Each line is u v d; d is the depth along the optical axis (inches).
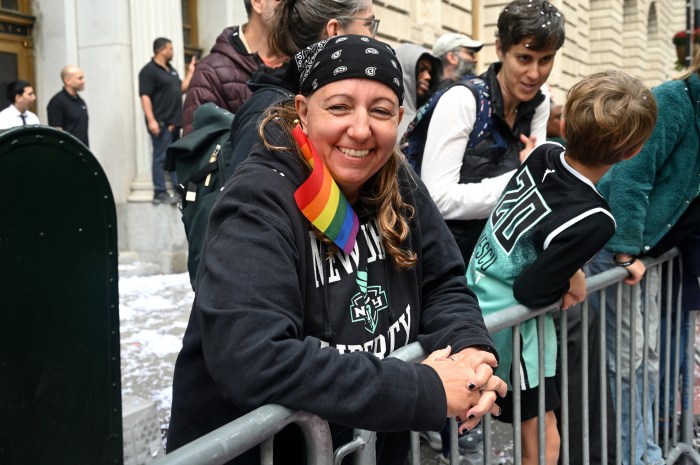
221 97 105.4
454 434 61.7
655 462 107.7
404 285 55.9
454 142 93.0
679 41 284.0
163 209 263.1
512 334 73.7
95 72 266.4
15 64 263.7
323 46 49.8
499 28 95.2
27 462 32.7
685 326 120.1
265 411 41.7
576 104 74.0
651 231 98.0
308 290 49.0
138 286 237.9
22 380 32.4
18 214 31.8
